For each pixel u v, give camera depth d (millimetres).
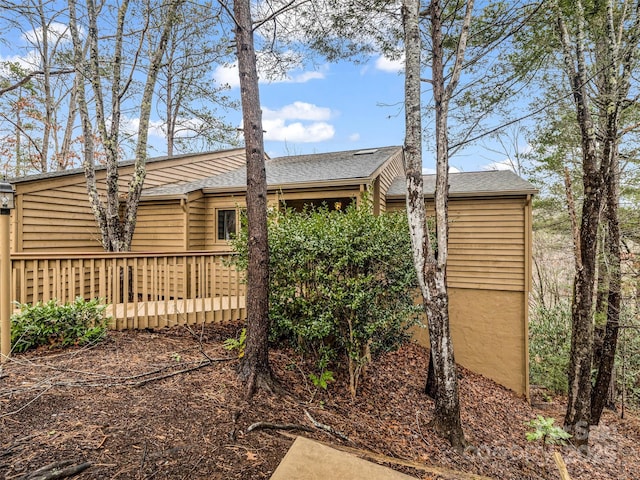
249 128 4027
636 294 7426
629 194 7832
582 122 6055
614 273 6980
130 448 2395
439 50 5211
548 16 5270
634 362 9039
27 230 7102
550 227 10391
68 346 4520
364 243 4645
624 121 6730
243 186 8852
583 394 6020
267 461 2473
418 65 4574
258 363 3961
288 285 4781
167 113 15703
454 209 8367
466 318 8320
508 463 4566
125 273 5297
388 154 10500
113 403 3049
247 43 4031
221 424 2924
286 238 4750
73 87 13945
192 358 4430
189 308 6031
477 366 8227
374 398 5148
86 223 8445
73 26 6914
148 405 3082
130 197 7250
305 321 4652
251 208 4031
